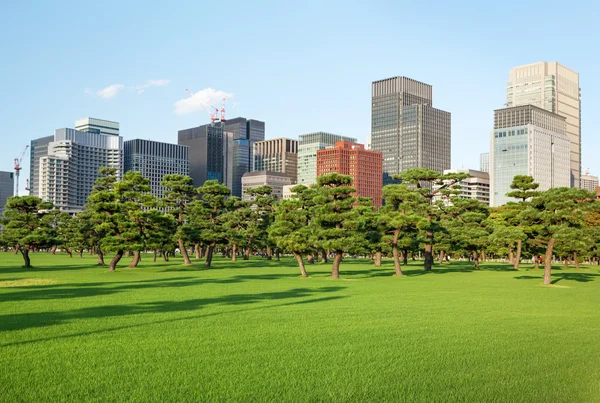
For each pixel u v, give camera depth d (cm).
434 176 10231
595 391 1870
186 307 3884
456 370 2120
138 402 1698
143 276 7506
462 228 10375
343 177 7431
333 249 7225
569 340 2711
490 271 9569
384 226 8625
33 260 12962
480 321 3312
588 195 6656
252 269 9688
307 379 1970
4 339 2620
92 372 2023
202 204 11094
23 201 9650
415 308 3944
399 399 1764
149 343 2547
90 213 13025
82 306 3916
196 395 1773
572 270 10225
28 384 1870
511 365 2205
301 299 4509
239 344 2542
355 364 2189
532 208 6925
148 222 9275
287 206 8231
